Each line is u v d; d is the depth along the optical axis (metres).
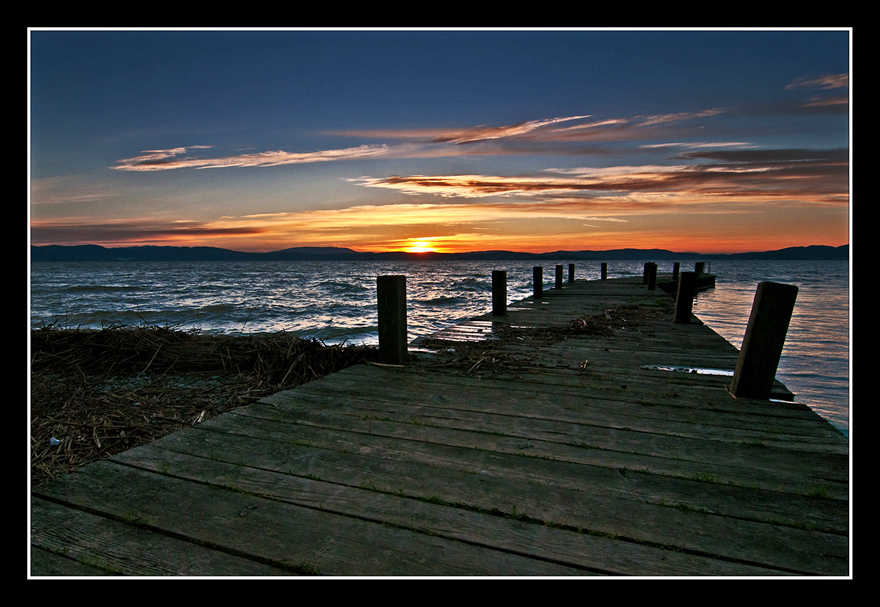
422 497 1.88
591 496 1.90
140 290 29.28
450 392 3.33
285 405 3.02
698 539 1.62
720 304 18.88
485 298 22.20
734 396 3.24
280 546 1.56
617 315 7.48
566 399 3.18
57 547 1.53
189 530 1.63
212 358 4.85
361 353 4.53
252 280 44.22
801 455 2.30
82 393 3.87
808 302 20.73
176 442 2.40
